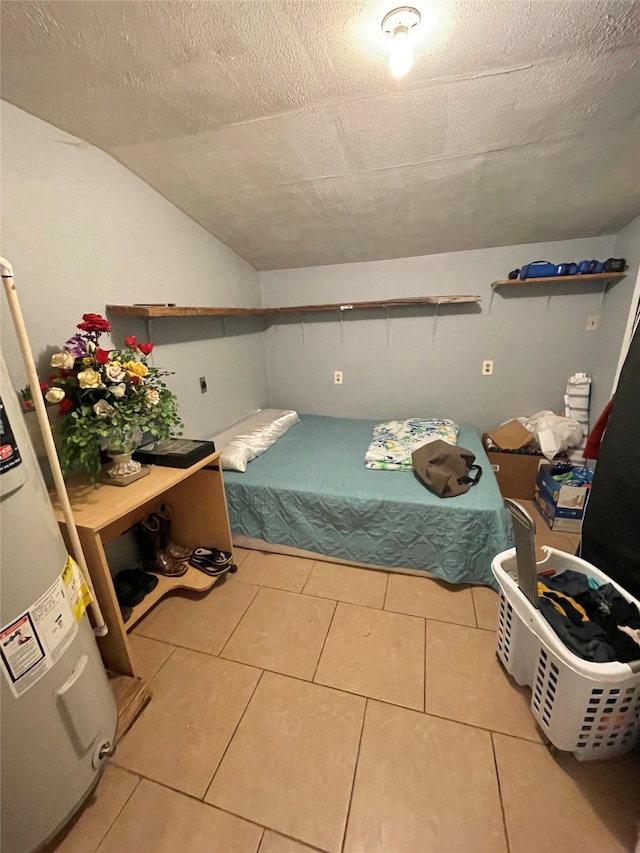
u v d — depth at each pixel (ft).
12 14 3.31
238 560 7.06
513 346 9.24
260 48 3.81
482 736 4.02
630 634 3.54
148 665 5.01
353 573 6.60
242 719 4.30
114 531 5.74
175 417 5.39
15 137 4.38
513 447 8.70
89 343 4.83
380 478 6.86
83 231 5.29
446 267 9.18
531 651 4.13
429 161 5.78
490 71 4.12
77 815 3.53
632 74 4.11
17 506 2.88
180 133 5.13
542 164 5.78
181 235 7.30
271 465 7.57
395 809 3.46
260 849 3.26
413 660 4.93
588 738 3.52
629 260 7.36
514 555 4.69
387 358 10.25
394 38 3.57
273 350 11.15
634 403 4.17
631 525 4.17
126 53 3.79
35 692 3.01
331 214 7.38
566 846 3.18
